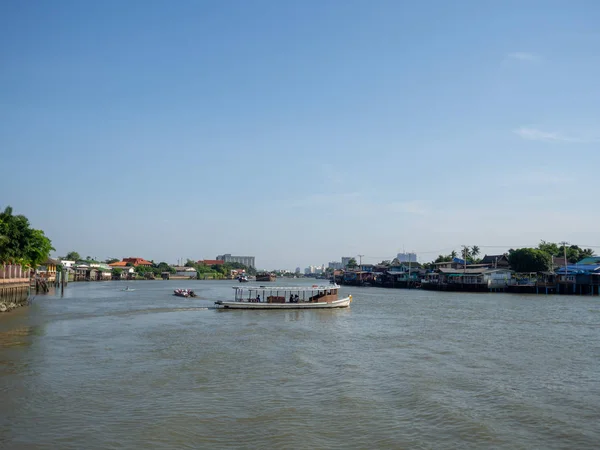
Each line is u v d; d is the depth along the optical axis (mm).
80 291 106688
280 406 19984
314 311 62625
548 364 28625
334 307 65812
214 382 23750
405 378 24922
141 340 36500
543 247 132750
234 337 38656
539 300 82812
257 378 24641
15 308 60469
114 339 36812
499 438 16828
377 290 129000
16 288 64562
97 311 58688
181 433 16844
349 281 174375
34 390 21938
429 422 18281
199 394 21594
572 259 133125
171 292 105938
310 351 32531
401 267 164750
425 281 133625
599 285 98375
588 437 17000
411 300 84688
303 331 42781
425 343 36188
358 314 58812
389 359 29922
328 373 25922
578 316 55312
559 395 22062
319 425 17844
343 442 16281
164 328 43844
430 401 20766
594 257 117125
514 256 117750
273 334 40688
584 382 24406
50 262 122438
